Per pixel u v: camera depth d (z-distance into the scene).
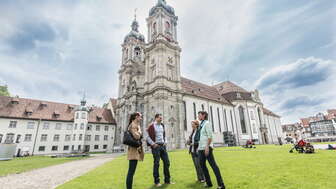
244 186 5.58
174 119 36.94
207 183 5.76
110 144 53.97
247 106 56.00
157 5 46.78
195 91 47.88
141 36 62.81
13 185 7.91
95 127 52.94
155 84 39.03
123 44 61.72
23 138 40.97
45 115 46.03
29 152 40.78
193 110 42.69
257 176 6.73
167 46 42.44
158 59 40.12
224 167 9.12
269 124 68.12
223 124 49.38
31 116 43.62
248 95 59.12
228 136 46.25
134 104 44.53
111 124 55.81
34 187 7.50
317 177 6.13
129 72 54.78
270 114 70.88
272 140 65.50
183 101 41.53
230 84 64.56
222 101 53.50
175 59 43.38
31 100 47.53
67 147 46.31
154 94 38.50
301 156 11.95
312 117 92.75
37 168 13.41
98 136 52.66
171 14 47.91
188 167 9.91
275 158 11.59
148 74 42.84
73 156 28.58
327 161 9.16
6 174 10.71
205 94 50.59
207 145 5.69
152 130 7.21
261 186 5.50
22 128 41.44
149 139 7.00
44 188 7.30
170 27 46.97
